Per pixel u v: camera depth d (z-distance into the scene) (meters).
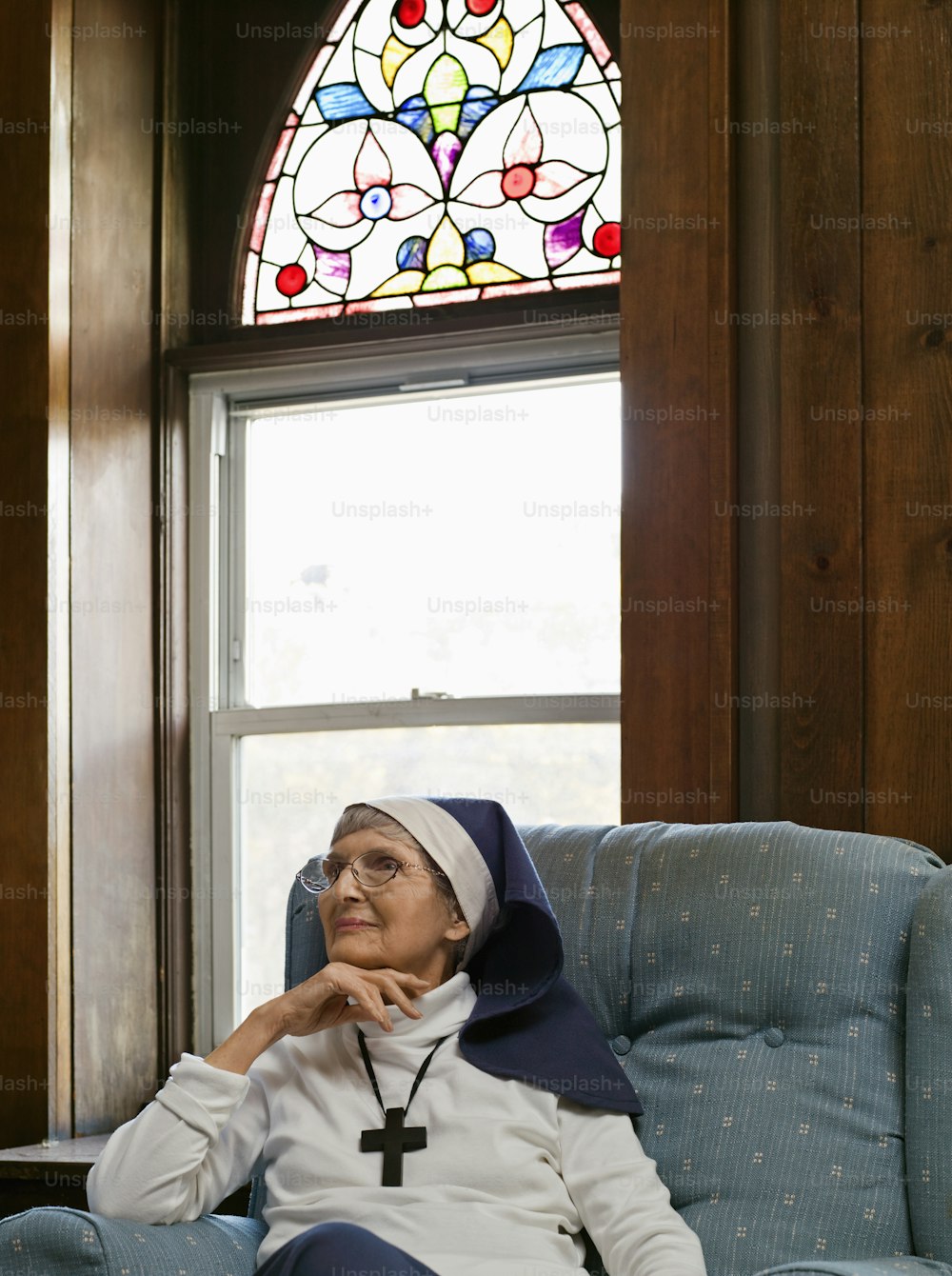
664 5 2.70
